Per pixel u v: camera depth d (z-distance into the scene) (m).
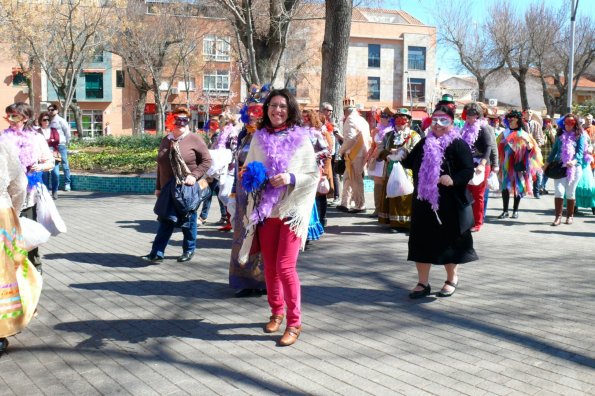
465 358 4.43
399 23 61.03
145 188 14.95
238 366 4.32
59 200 13.53
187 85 41.28
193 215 7.45
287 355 4.52
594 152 12.39
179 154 7.07
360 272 6.99
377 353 4.54
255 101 6.11
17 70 47.28
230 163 9.21
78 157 19.09
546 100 45.41
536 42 42.41
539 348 4.61
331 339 4.84
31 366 4.34
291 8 16.56
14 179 4.54
